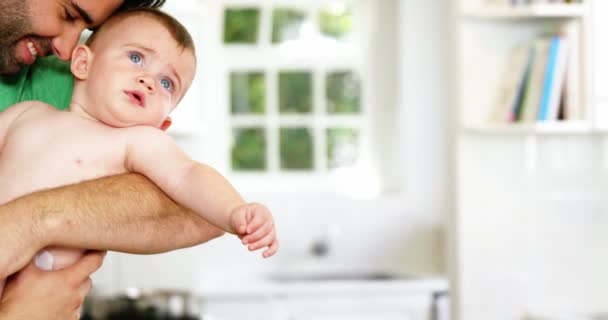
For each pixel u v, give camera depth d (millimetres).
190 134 4047
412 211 4508
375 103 4656
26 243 1279
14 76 1580
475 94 3004
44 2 1455
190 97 3881
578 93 2934
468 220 3049
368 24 4645
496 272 3064
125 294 3781
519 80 2959
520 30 3010
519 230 3070
